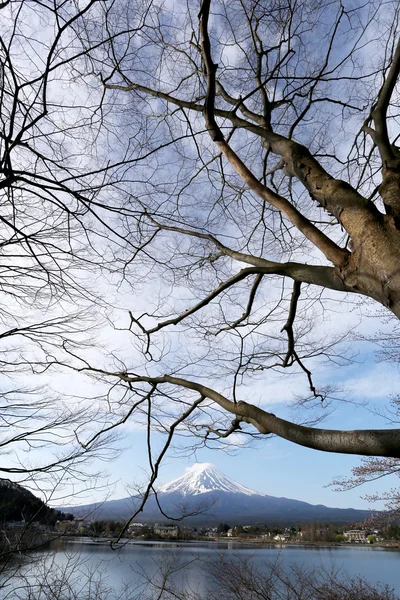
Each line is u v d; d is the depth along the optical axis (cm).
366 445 173
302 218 226
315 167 240
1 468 431
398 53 199
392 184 189
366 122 265
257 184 249
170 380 316
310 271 218
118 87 359
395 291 162
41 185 241
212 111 263
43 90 219
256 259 266
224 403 265
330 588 740
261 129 291
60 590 533
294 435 208
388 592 781
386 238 174
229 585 653
